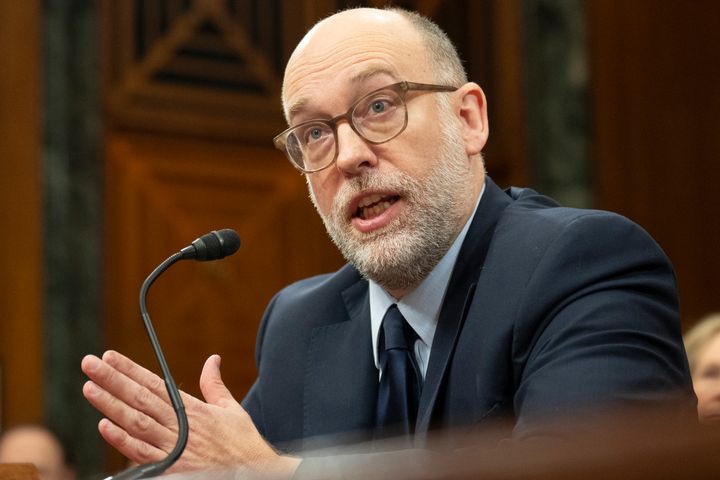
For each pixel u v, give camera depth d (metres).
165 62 11.59
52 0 10.89
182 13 11.75
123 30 11.41
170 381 3.09
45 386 10.23
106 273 10.96
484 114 4.28
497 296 3.70
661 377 3.26
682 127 12.59
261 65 12.01
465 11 12.44
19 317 10.22
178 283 11.35
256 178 11.86
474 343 3.68
